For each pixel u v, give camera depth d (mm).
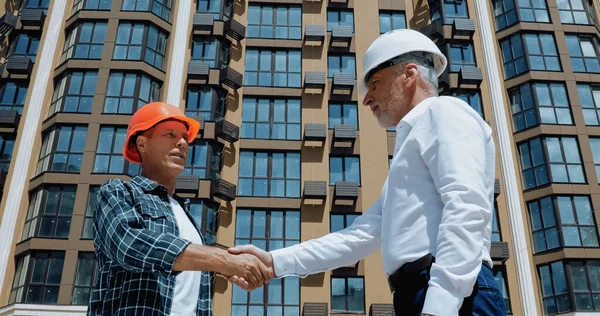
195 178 22578
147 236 2518
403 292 2316
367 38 27281
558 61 25766
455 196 2197
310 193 23188
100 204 2756
